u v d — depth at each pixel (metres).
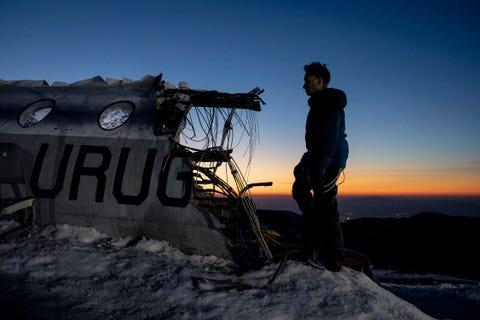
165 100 3.55
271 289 2.64
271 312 2.28
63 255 2.72
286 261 3.11
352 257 3.76
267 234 4.08
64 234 3.20
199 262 3.14
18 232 3.14
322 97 3.01
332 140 2.87
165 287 2.40
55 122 3.67
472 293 5.20
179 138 3.50
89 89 4.05
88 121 3.65
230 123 3.81
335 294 2.62
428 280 6.35
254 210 3.35
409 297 4.95
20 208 3.18
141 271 2.63
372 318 2.40
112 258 2.82
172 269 2.77
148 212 3.24
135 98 3.76
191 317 2.08
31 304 1.94
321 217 3.09
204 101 3.67
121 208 3.28
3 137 3.63
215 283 2.65
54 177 3.41
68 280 2.36
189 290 2.43
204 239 3.22
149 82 3.93
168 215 3.22
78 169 3.39
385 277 6.57
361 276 3.12
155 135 3.42
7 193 3.41
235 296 2.43
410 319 2.57
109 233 3.33
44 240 3.01
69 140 3.54
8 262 2.47
